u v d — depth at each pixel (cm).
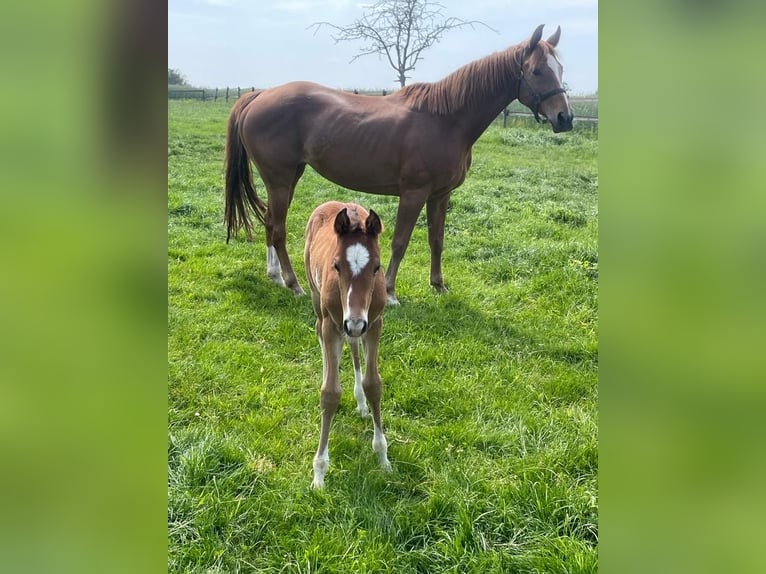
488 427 360
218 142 1431
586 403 391
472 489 302
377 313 307
